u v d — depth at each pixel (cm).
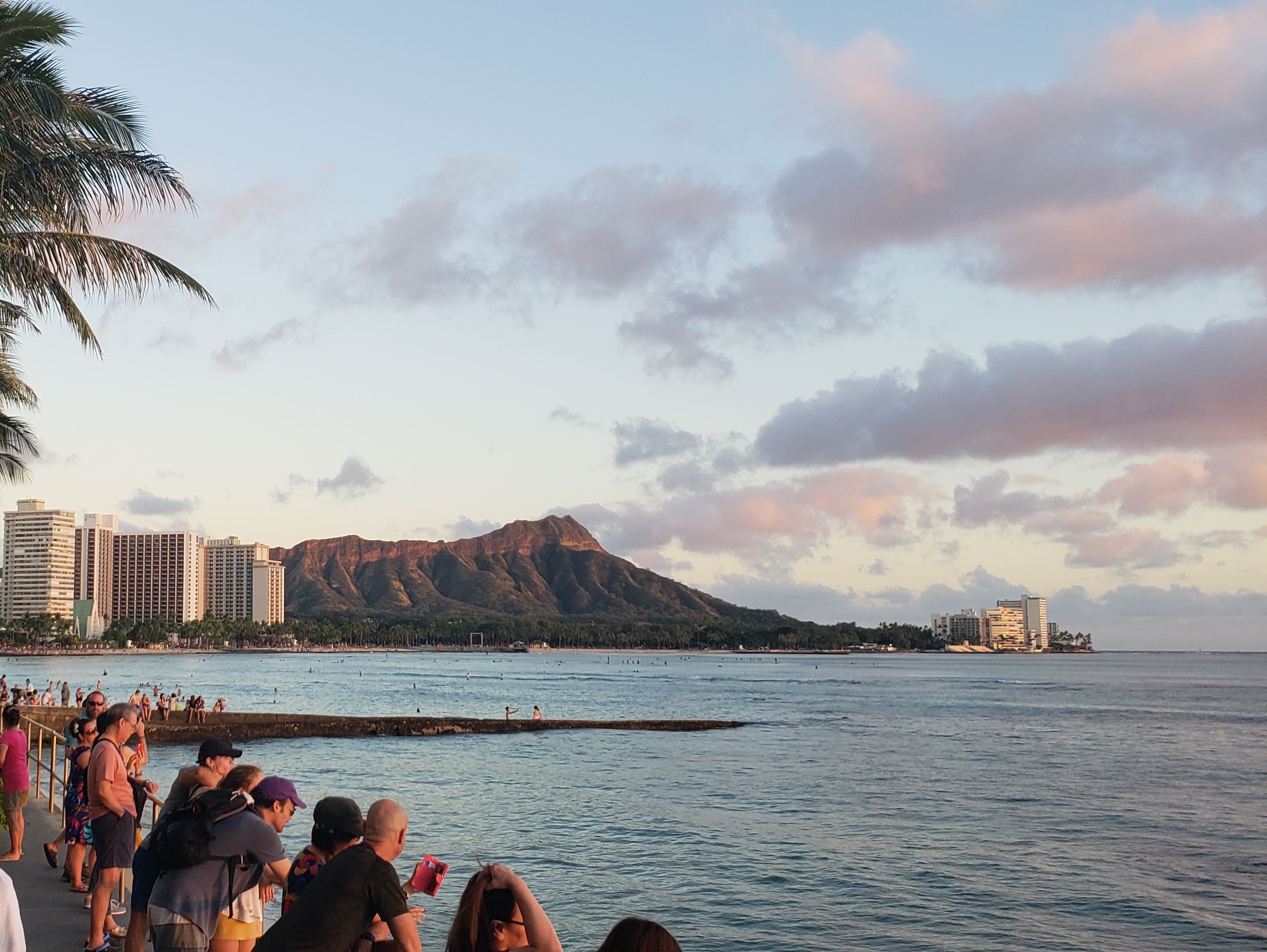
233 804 709
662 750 6844
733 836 3512
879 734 8281
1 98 1608
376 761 6009
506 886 532
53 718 6812
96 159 1756
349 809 662
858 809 4225
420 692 14788
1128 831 3766
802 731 8656
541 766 5772
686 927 2350
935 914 2509
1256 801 4566
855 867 3005
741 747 7131
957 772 5644
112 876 1004
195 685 15512
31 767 3544
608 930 2295
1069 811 4222
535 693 15038
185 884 693
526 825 3712
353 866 582
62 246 1781
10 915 432
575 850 3209
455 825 3688
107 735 1030
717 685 18175
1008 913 2533
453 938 529
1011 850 3350
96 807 1007
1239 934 2380
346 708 11319
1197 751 6994
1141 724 9581
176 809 722
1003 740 7794
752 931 2331
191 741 6850
